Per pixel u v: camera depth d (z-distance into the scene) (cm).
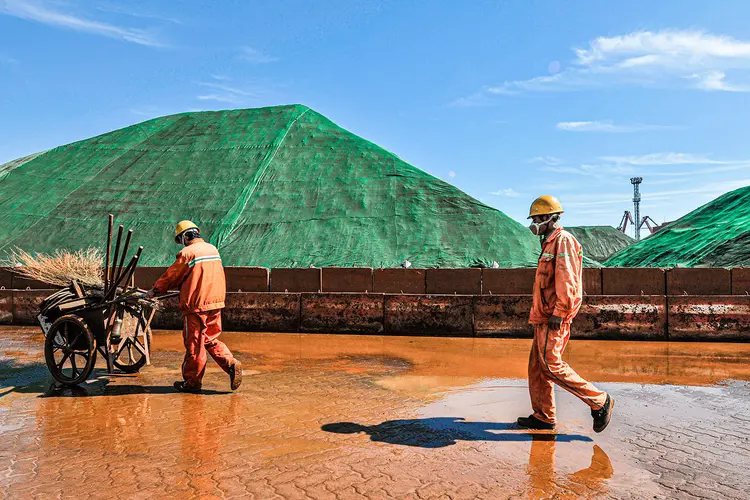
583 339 984
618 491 341
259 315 1085
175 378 667
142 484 348
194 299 582
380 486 347
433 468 377
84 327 601
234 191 2014
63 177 2244
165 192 2083
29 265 688
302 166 2106
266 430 460
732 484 351
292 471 371
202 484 348
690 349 880
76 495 332
